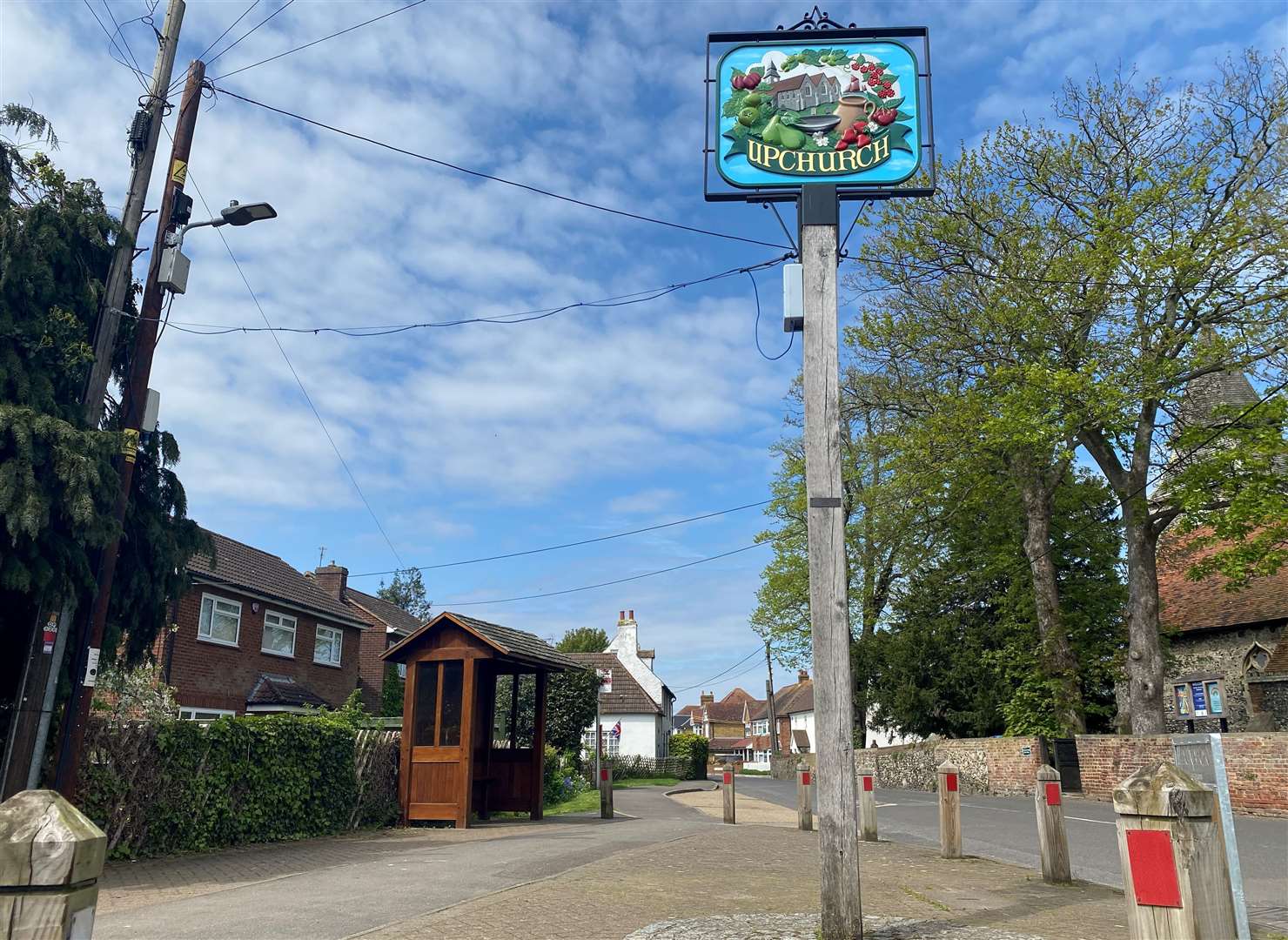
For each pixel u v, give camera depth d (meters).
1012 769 27.89
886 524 35.25
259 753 13.55
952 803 11.80
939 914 7.63
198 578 25.92
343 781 15.18
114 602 12.27
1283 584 30.80
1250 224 21.52
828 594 6.71
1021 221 25.12
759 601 41.75
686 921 7.05
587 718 36.81
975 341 25.80
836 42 8.07
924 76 7.98
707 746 56.09
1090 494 32.91
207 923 7.18
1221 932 4.00
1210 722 31.83
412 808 16.28
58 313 11.02
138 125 12.64
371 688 38.22
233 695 27.56
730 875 9.65
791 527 40.72
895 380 29.17
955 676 35.06
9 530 9.64
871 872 10.36
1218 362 21.66
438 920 7.16
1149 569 24.14
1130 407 22.36
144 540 12.49
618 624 68.00
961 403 25.45
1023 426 22.69
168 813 12.02
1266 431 20.34
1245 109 22.09
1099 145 24.48
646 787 38.09
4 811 2.46
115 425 12.47
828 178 7.84
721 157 7.93
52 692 10.57
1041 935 6.73
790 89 8.01
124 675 13.50
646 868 10.14
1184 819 4.05
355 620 34.97
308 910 7.69
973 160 25.72
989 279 25.25
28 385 10.43
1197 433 22.12
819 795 6.50
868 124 7.90
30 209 11.12
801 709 91.31
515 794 18.22
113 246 11.90
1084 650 32.00
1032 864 11.37
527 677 31.56
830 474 6.86
